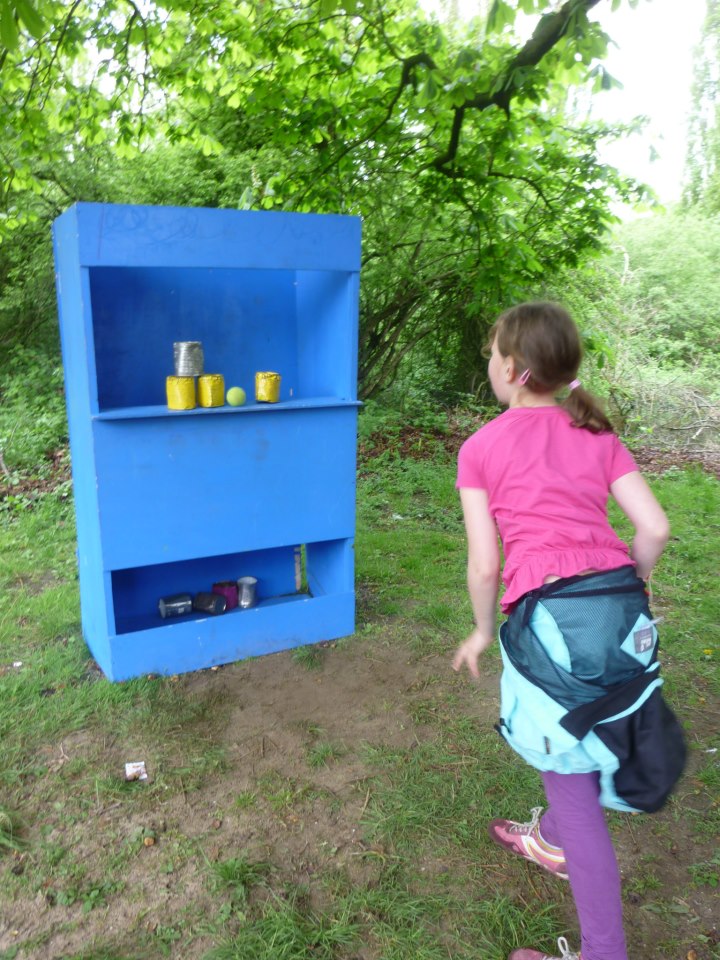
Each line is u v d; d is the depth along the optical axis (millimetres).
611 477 1720
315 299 3533
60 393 8836
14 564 4531
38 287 9953
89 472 3049
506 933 1938
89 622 3447
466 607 4012
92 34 5941
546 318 1725
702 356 11102
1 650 3479
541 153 6887
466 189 6836
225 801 2453
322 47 6137
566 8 4582
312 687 3201
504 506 1698
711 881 2109
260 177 8250
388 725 2902
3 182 6855
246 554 3896
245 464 3258
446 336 9523
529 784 2518
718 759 2676
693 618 3891
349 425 3449
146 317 3348
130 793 2480
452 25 7555
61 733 2807
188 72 6559
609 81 4578
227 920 1975
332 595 3613
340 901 2029
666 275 12609
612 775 1554
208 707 3027
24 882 2094
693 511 5812
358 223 3184
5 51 4617
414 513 5844
